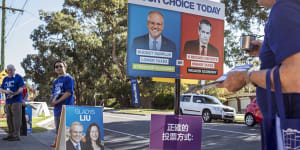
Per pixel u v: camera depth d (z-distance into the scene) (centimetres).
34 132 926
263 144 122
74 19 4050
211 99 1806
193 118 394
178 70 482
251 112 1365
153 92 3872
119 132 1125
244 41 189
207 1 506
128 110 3325
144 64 465
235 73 132
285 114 111
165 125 381
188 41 490
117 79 4094
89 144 407
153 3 471
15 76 726
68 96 552
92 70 4041
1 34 2109
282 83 111
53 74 4353
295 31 109
